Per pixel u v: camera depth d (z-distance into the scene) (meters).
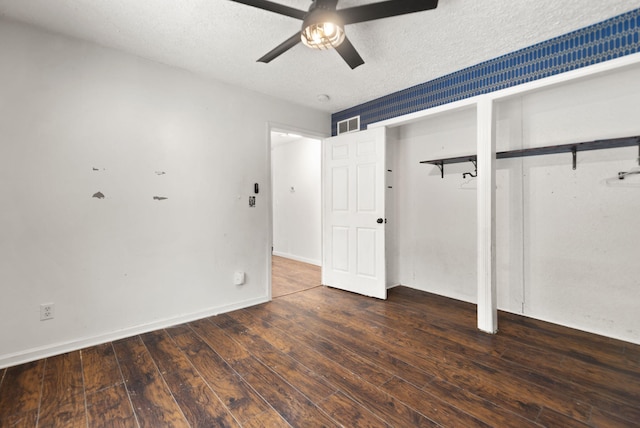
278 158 6.38
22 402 1.67
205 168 2.91
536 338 2.44
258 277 3.31
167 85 2.67
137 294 2.55
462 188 3.38
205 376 1.93
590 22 2.02
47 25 2.09
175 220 2.74
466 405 1.65
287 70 2.77
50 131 2.16
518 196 2.89
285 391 1.78
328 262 3.95
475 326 2.69
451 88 2.80
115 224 2.44
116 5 1.87
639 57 1.88
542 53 2.26
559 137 2.64
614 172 2.40
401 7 1.54
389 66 2.66
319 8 1.59
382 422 1.53
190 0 1.82
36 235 2.13
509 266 2.98
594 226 2.50
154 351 2.25
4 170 2.02
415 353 2.21
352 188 3.66
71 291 2.26
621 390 1.77
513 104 2.89
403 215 3.96
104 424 1.52
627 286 2.36
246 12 1.94
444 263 3.56
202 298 2.92
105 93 2.37
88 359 2.13
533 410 1.60
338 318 2.89
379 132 3.39
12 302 2.06
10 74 2.03
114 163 2.42
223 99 3.02
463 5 1.85
